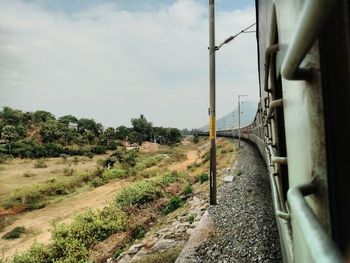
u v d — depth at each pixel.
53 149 89.06
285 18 1.59
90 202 30.92
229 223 8.80
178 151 86.19
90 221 15.74
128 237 13.91
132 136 116.44
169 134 135.75
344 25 0.96
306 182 1.27
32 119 130.25
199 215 11.38
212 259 6.90
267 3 2.74
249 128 31.88
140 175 38.44
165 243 9.68
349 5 0.93
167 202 17.53
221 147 43.75
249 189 12.41
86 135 112.00
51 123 119.81
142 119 132.75
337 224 1.04
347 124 1.00
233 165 21.19
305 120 1.25
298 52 0.91
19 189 40.09
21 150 83.31
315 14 0.74
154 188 19.30
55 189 37.53
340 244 1.04
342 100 1.01
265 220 8.48
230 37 11.25
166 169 39.47
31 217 28.69
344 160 1.02
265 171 15.56
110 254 12.70
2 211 31.05
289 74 1.07
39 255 14.18
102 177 42.50
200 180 20.00
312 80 1.11
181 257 7.29
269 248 6.89
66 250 13.62
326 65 1.05
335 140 1.04
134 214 16.30
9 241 22.95
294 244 1.70
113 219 15.49
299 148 1.42
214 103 11.67
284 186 2.81
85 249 13.27
